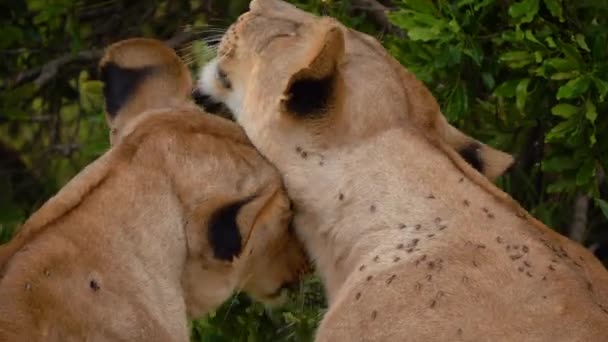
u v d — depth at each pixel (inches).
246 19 448.1
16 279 383.2
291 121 424.5
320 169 422.6
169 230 408.8
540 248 396.5
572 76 470.6
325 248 423.8
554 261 393.4
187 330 410.0
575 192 506.6
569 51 470.9
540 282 387.9
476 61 484.7
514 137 514.9
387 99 426.6
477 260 395.2
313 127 424.2
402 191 412.5
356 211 416.5
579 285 387.9
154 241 405.7
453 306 388.8
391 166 416.2
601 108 478.6
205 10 585.6
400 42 497.0
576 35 481.1
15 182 633.0
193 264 414.3
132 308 396.2
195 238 411.8
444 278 393.7
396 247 406.3
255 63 439.5
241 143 427.5
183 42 581.3
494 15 494.9
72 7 592.4
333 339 402.6
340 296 410.0
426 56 491.2
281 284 436.1
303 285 457.1
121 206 404.5
